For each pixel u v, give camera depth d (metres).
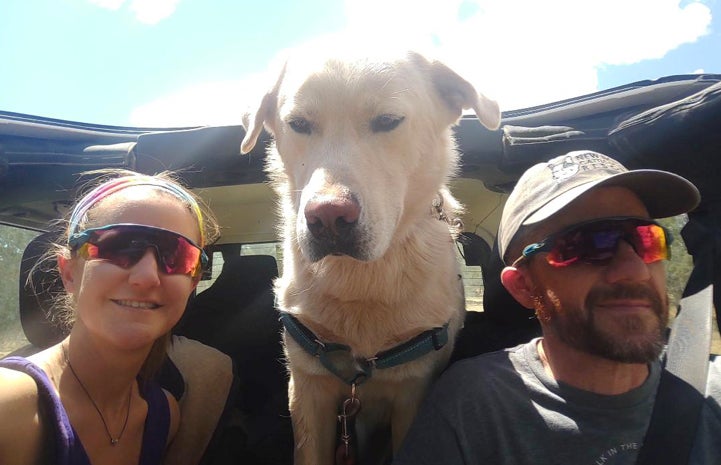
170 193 0.49
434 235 0.67
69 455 0.40
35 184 0.64
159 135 0.64
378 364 0.61
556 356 0.48
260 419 0.78
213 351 0.66
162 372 0.59
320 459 0.66
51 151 0.62
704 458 0.42
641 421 0.44
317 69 0.62
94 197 0.47
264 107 0.68
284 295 0.69
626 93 0.58
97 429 0.46
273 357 0.89
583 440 0.44
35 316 0.73
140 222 0.45
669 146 0.51
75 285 0.46
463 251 1.08
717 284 0.48
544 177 0.49
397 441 0.65
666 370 0.46
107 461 0.47
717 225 0.50
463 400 0.48
